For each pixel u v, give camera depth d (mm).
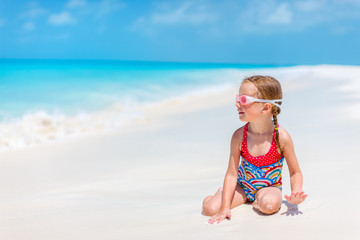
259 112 2930
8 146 8898
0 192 4980
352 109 8688
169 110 14461
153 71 31750
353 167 4125
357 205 2922
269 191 3043
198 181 4648
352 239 2381
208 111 12781
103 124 11430
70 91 19750
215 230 2736
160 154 6988
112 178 5441
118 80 24266
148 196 4109
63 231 2990
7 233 3021
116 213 3430
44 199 4184
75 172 6160
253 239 2514
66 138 9648
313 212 2887
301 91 14812
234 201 3145
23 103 16219
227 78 26641
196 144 7598
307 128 7164
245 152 3127
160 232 2795
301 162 4758
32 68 31312
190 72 31500
